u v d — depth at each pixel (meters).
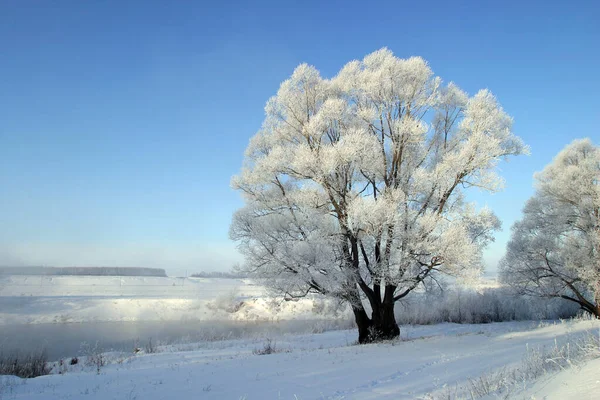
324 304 20.70
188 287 55.53
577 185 28.05
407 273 15.57
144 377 11.33
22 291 46.31
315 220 15.98
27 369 13.93
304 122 17.28
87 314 36.19
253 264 17.48
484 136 15.20
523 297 33.78
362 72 17.14
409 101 16.72
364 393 7.92
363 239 16.23
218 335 26.17
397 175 16.75
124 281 57.75
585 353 7.12
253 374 10.77
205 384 9.86
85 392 9.59
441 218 15.03
